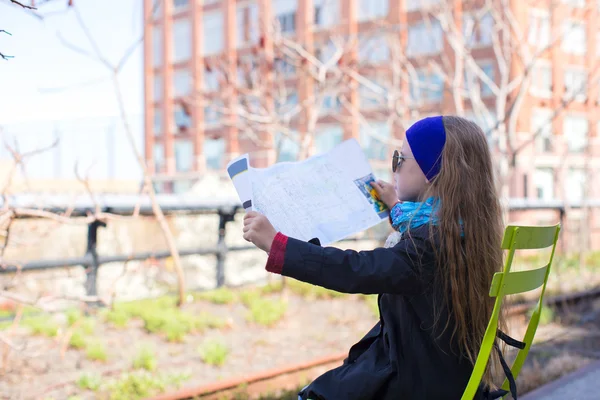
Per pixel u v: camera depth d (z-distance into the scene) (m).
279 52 10.47
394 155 2.12
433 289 1.89
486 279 1.94
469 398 1.85
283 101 11.11
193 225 9.84
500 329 2.10
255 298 7.57
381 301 2.02
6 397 4.36
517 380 4.59
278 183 2.13
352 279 1.81
